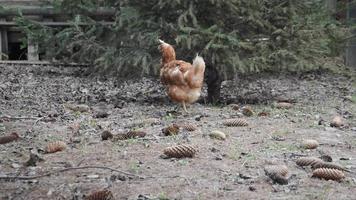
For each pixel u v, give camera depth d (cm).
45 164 1114
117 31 1983
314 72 2770
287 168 1063
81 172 1049
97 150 1218
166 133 1354
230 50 1822
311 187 969
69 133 1420
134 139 1307
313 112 1784
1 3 3303
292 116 1684
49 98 2088
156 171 1054
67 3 2356
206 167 1083
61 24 3038
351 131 1484
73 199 909
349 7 2738
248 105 1919
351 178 1030
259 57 1833
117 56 1931
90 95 2181
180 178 1012
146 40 1833
